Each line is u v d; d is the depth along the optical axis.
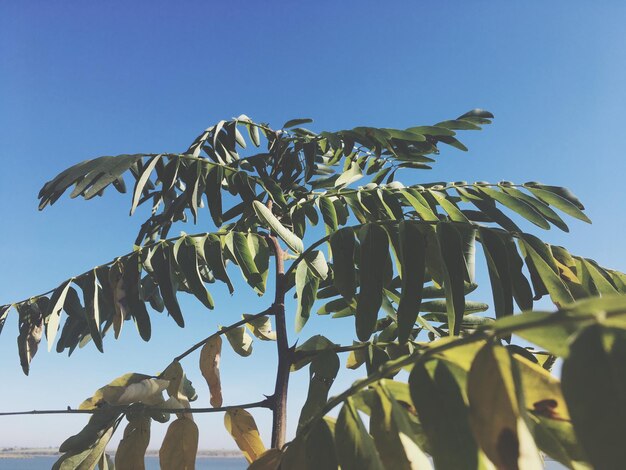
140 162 0.55
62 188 0.40
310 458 0.20
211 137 0.57
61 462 0.34
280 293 0.43
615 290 0.36
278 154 0.58
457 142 0.55
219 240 0.43
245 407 0.36
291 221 0.49
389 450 0.18
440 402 0.16
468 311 0.46
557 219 0.46
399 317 0.28
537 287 0.37
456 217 0.42
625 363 0.11
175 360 0.38
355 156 0.62
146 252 0.43
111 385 0.34
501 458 0.13
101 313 0.51
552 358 0.44
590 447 0.11
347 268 0.33
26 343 0.46
